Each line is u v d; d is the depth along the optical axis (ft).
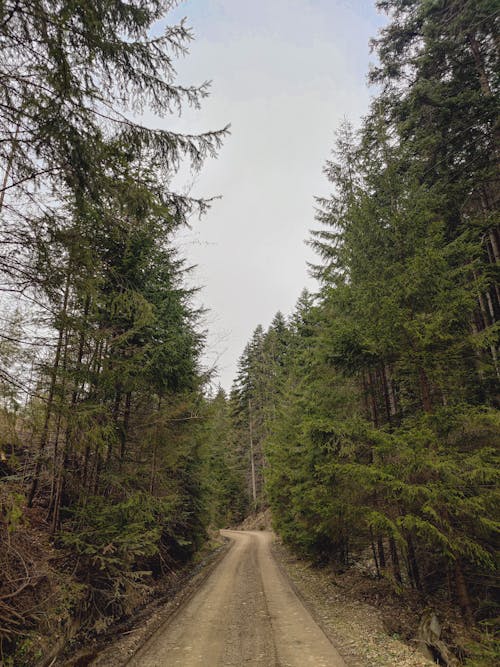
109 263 31.40
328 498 33.58
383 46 44.88
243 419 165.48
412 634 25.72
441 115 38.58
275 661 22.09
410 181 33.65
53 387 22.59
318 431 33.24
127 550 26.37
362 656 22.36
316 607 34.04
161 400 42.55
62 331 25.03
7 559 18.94
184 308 43.93
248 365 167.12
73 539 23.70
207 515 61.36
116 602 27.78
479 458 23.97
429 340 27.17
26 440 25.59
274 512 79.10
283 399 74.38
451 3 39.70
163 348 36.01
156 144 20.52
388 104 42.75
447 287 28.40
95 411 24.48
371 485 27.04
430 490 24.16
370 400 41.22
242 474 168.25
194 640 25.77
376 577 40.06
